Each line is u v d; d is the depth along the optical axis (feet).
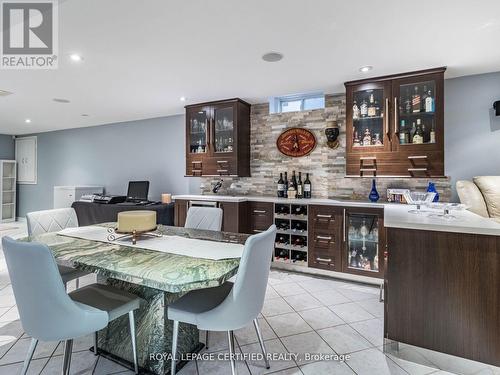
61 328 4.51
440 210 7.55
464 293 5.68
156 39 7.47
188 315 5.08
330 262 10.93
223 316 4.79
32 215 8.18
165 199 15.23
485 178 9.39
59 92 12.00
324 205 10.96
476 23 6.72
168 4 5.93
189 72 9.83
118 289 6.07
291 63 9.07
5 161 22.57
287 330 7.38
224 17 6.46
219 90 11.83
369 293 9.70
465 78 10.30
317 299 9.22
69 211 9.12
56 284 4.37
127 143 18.22
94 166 19.65
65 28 6.86
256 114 14.03
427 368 5.92
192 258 5.29
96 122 18.52
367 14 6.35
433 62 9.00
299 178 13.14
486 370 5.76
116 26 6.81
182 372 5.74
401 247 6.13
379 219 10.00
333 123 12.05
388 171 10.21
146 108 14.83
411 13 6.31
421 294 6.00
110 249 5.88
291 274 11.61
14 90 11.69
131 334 5.64
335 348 6.61
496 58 8.72
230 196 13.80
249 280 4.78
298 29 7.00
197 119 14.11
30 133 22.62
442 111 9.40
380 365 6.02
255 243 4.68
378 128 10.65
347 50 8.16
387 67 9.38
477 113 10.17
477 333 5.62
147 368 5.70
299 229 11.67
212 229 8.55
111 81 10.68
